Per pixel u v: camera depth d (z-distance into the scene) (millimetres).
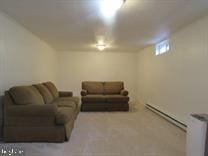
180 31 4066
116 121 4582
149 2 2549
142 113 5527
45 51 5906
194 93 3486
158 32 4324
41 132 3131
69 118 3361
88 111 5781
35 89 3863
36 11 2975
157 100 5523
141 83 7340
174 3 2584
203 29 3199
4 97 3119
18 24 3727
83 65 7844
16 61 3686
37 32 4438
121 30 4164
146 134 3605
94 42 5762
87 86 6488
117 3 2506
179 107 4098
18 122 3115
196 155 2283
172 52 4504
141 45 6215
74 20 3430
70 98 5055
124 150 2854
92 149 2877
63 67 7785
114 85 6578
